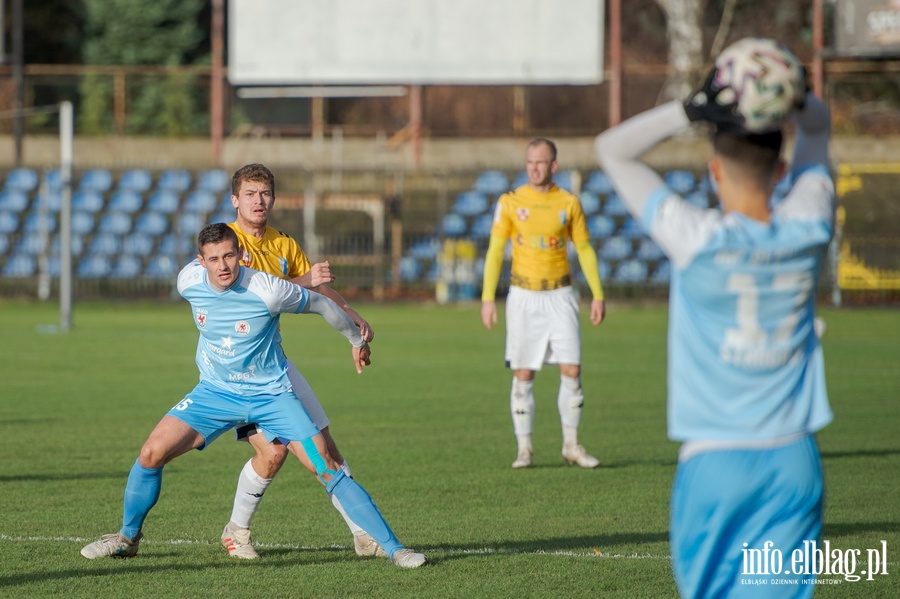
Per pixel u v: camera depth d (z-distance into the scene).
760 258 11.78
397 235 102.06
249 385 20.58
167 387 47.84
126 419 39.44
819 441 35.50
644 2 150.38
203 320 20.23
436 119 149.75
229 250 19.59
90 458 32.19
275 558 21.55
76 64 138.62
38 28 138.25
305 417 20.52
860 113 130.00
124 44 136.75
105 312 90.44
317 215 110.06
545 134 120.81
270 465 21.30
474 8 102.44
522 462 31.47
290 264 22.80
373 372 54.28
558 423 39.97
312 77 104.19
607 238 97.88
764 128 11.63
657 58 149.62
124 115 127.94
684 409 12.27
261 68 104.56
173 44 137.75
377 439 36.09
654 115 12.02
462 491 28.17
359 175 115.75
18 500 26.64
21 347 63.56
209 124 135.00
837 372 53.34
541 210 32.28
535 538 23.19
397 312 91.38
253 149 120.44
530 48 102.38
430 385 49.69
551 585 19.56
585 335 72.81
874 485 28.78
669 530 23.97
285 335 73.44
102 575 20.17
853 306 92.94
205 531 23.75
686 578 12.39
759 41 11.70
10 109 127.75
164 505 26.31
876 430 37.62
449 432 37.56
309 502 26.88
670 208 11.99
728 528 12.18
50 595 18.86
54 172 102.19
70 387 47.72
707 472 12.09
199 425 20.53
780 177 12.44
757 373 11.99
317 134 121.62
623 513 25.67
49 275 101.25
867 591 19.41
